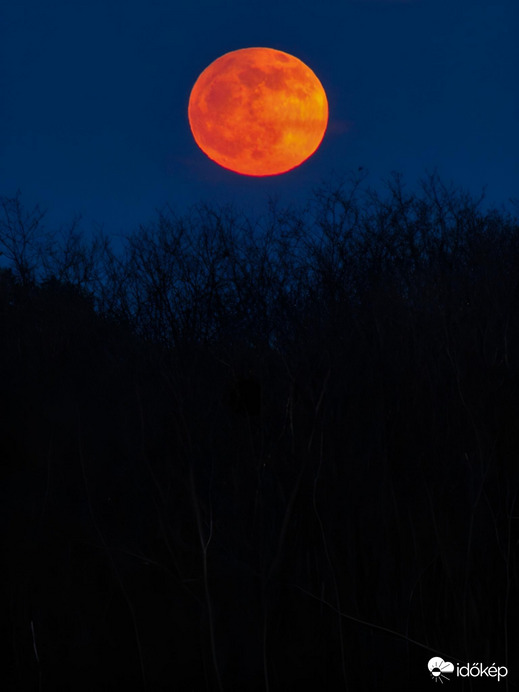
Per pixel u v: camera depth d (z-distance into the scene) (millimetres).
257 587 9953
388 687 9750
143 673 9875
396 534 10258
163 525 10078
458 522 9984
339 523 10414
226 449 11000
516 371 10383
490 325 10930
